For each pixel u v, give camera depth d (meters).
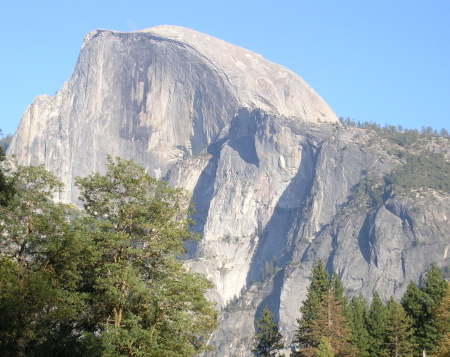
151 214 61.06
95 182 60.56
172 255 60.78
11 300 48.38
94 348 52.19
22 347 49.66
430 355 85.31
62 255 55.56
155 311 57.16
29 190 57.31
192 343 60.47
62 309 52.47
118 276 56.31
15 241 55.44
